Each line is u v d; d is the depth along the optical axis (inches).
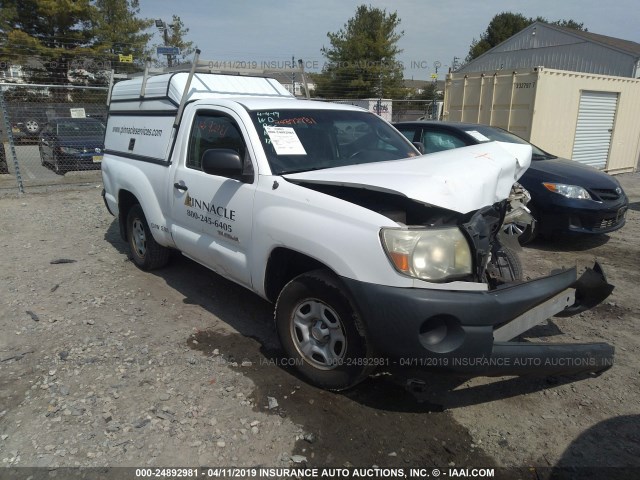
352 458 107.0
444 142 291.3
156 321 169.9
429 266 106.4
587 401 128.3
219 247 156.0
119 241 270.1
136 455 106.7
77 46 1078.4
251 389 130.1
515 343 113.5
